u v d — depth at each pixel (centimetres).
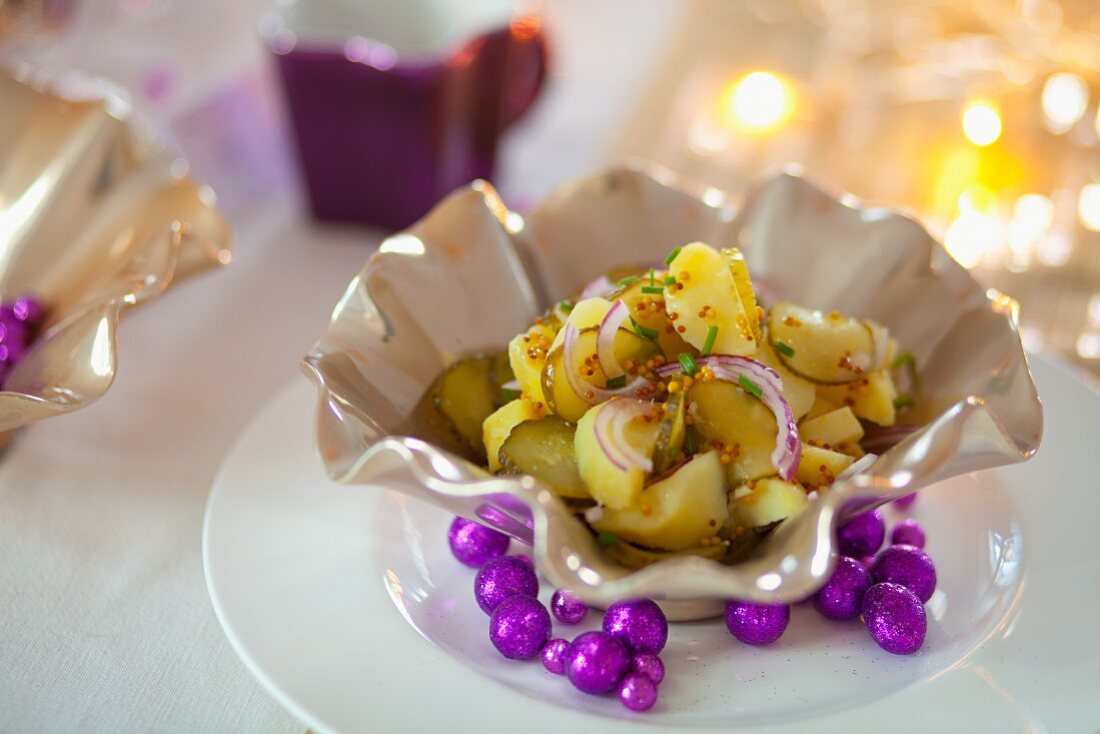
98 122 51
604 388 40
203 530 42
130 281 45
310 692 36
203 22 77
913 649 38
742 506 39
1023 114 75
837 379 43
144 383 52
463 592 41
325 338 42
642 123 75
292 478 44
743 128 74
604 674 37
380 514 43
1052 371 48
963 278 45
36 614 41
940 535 43
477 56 60
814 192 49
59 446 48
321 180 61
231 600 39
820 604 39
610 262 49
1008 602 39
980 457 37
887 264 47
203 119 69
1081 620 38
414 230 46
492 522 39
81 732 38
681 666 38
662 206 50
